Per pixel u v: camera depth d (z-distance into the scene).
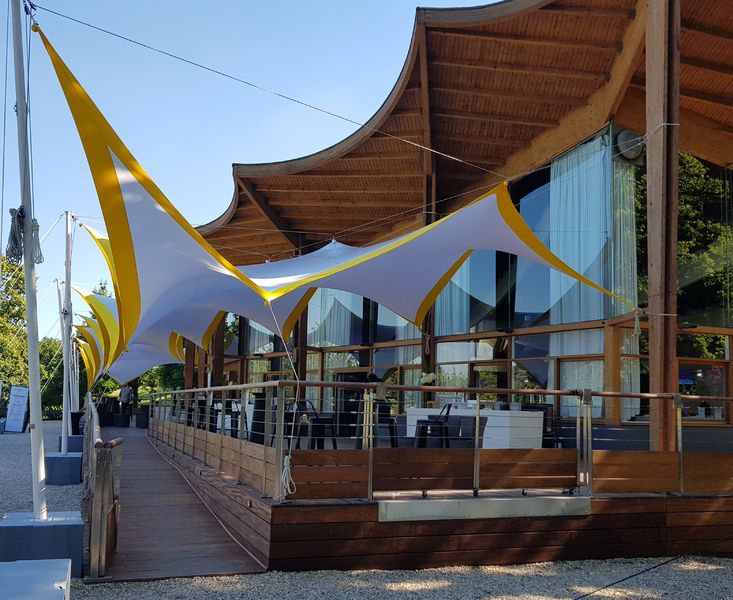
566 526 6.75
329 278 10.23
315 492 6.07
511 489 6.88
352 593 5.27
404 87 12.88
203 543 6.59
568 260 13.52
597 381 12.48
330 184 17.75
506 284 15.06
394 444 8.15
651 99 9.07
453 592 5.44
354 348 20.78
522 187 15.41
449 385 16.61
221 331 21.73
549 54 12.00
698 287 12.54
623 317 11.59
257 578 5.57
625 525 6.97
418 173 16.62
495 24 11.35
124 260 7.20
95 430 6.46
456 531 6.33
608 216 12.32
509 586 5.71
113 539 6.15
